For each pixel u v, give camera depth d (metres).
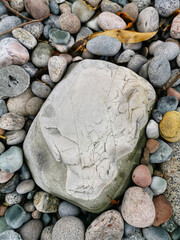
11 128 0.31
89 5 0.35
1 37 0.33
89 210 0.29
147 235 0.28
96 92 0.28
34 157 0.30
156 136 0.32
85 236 0.27
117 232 0.27
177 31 0.34
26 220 0.31
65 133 0.27
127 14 0.35
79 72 0.29
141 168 0.29
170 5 0.34
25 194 0.32
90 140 0.27
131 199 0.27
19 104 0.32
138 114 0.29
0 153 0.31
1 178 0.31
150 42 0.36
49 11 0.35
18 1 0.35
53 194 0.31
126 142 0.28
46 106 0.29
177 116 0.30
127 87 0.29
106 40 0.33
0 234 0.29
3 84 0.31
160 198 0.30
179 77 0.32
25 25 0.34
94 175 0.27
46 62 0.33
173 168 0.31
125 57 0.34
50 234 0.30
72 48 0.35
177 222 0.29
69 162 0.27
